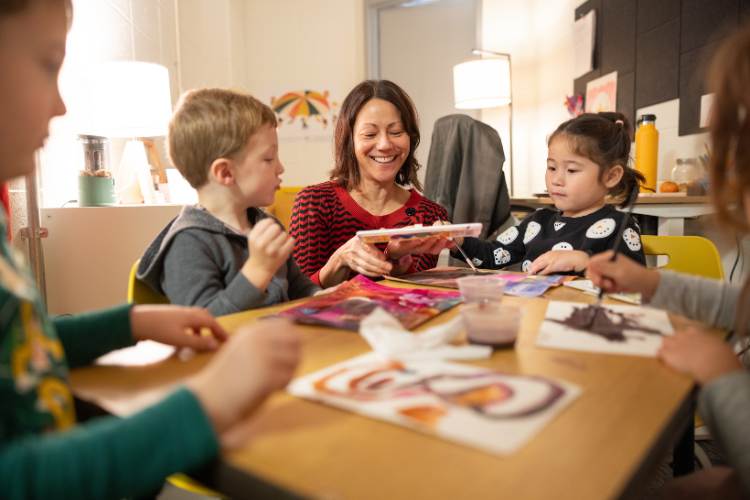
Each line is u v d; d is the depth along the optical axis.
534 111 4.62
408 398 0.47
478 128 2.41
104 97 1.97
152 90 2.03
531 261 1.59
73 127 2.05
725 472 0.71
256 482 0.36
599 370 0.55
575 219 1.57
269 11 4.88
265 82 4.93
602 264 0.78
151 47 2.91
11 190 1.69
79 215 1.80
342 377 0.52
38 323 0.41
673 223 2.13
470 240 1.71
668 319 0.75
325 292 1.00
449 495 0.33
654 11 3.04
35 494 0.34
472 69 3.83
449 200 2.53
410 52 4.91
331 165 5.00
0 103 0.40
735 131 0.60
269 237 0.89
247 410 0.41
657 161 2.76
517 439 0.39
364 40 4.89
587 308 0.82
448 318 0.78
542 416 0.43
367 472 0.36
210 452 0.38
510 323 0.62
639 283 0.76
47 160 1.88
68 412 0.42
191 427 0.38
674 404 0.46
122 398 0.50
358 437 0.41
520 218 3.07
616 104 3.46
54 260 1.79
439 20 4.82
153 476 0.37
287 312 0.81
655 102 3.05
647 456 0.38
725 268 2.10
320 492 0.33
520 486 0.34
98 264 1.83
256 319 0.78
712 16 2.58
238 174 1.08
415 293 0.95
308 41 4.92
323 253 1.66
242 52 4.80
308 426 0.43
